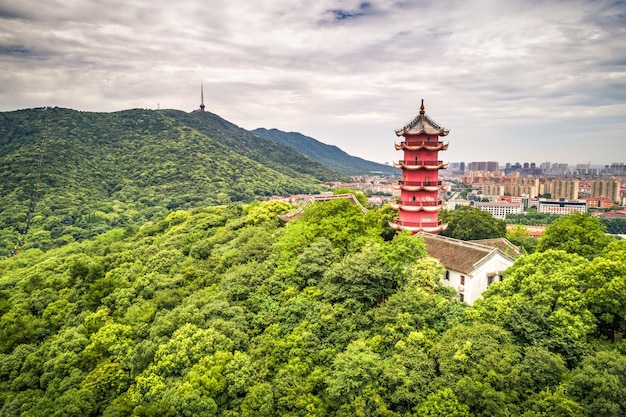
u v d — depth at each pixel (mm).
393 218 91000
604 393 34500
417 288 53812
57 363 60719
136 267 93250
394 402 40594
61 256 124125
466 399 37844
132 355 57469
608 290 42438
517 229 105688
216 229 111562
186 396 43688
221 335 52406
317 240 68562
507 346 41312
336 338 50719
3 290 93000
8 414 55750
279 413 44125
